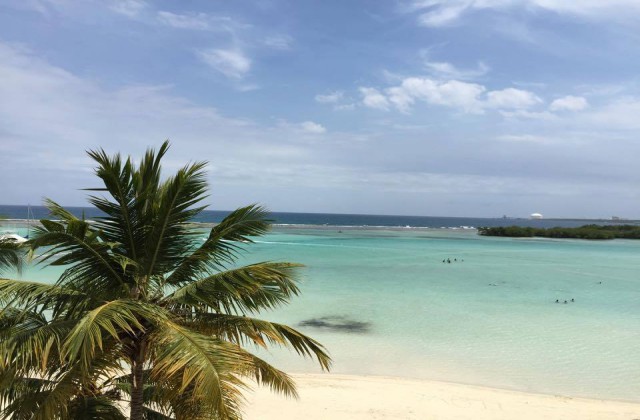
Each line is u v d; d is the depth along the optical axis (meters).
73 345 4.24
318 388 11.82
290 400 10.93
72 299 5.53
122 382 6.44
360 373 13.33
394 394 11.53
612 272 35.16
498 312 20.97
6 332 5.23
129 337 5.49
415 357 14.77
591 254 51.81
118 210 5.81
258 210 6.12
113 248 5.84
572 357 14.89
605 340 16.72
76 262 5.61
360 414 10.27
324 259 40.56
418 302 22.84
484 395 11.62
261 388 11.60
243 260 37.53
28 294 5.22
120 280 5.77
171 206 5.73
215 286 5.52
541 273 34.03
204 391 4.36
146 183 5.89
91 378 4.97
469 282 29.33
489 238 82.94
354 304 22.19
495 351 15.42
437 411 10.56
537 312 21.08
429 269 35.19
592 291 26.64
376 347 15.73
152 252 5.85
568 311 21.39
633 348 15.80
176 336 4.88
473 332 17.62
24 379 5.36
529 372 13.54
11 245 6.34
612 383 12.76
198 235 6.13
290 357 14.75
